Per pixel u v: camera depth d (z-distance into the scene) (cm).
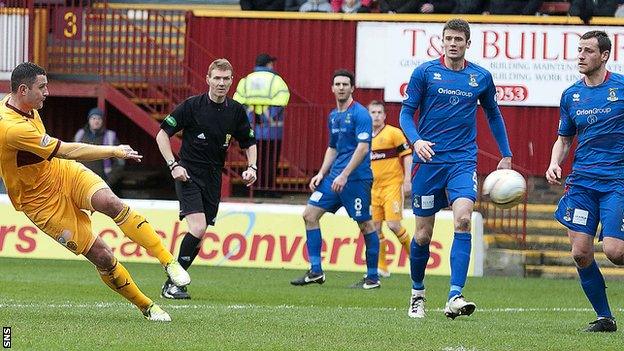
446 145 2650
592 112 2458
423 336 2289
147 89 5544
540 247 4800
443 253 4431
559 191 5331
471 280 4312
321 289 3678
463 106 2647
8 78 5569
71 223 2330
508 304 3369
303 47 5603
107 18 5775
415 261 2716
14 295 3147
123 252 4566
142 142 6100
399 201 4181
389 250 4466
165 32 5947
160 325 2347
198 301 3109
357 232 4484
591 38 2453
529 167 5369
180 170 3184
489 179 2614
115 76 5512
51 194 2323
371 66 5522
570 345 2212
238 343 2120
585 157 2475
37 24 5603
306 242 4231
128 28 5456
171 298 3164
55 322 2362
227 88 3200
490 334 2355
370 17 5512
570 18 5331
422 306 2736
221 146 3238
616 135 2442
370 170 3750
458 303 2564
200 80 5544
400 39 5484
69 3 5784
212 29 5650
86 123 5988
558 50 5344
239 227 4541
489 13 5509
